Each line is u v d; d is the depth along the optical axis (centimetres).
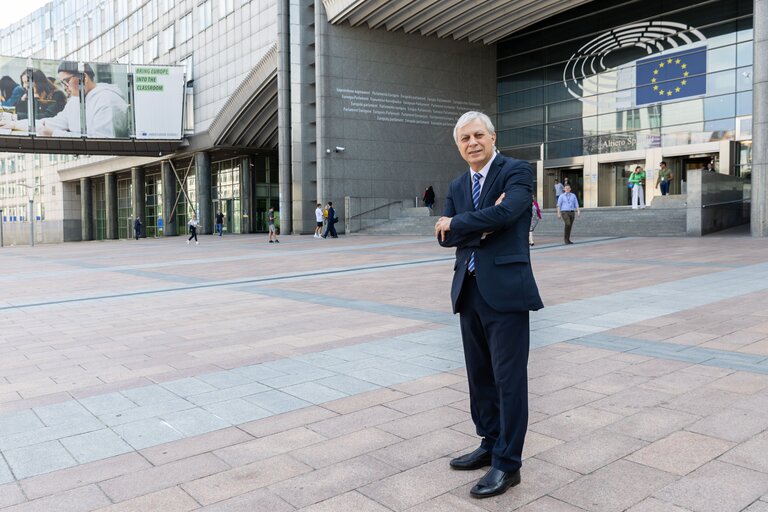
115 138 3794
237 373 480
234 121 3644
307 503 268
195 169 4206
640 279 936
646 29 2762
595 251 1443
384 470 300
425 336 600
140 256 1984
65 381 471
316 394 422
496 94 3384
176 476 298
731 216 1984
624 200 2878
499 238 271
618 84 2867
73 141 3916
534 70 3216
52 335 662
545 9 2769
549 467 298
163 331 666
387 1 2727
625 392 402
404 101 3131
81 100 3716
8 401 423
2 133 3559
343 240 2498
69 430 364
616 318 645
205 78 3900
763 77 1667
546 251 1489
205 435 351
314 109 3128
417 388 430
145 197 5269
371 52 3045
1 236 5031
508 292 266
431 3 2706
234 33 3603
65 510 267
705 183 1800
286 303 846
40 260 1997
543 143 3173
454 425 358
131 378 474
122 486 289
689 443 318
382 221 2966
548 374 450
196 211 4141
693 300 734
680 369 449
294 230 3155
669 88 2686
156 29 4431
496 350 274
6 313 830
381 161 3084
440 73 3222
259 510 262
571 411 372
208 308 823
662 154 2700
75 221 6056
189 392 433
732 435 326
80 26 5591
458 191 290
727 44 2511
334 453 321
